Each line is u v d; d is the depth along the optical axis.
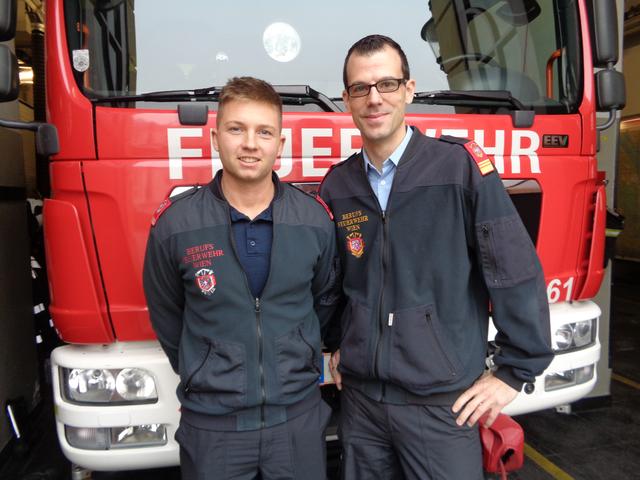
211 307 1.52
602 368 3.48
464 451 1.64
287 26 2.18
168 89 2.09
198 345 1.55
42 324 3.35
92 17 1.98
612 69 2.31
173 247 1.54
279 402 1.55
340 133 2.06
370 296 1.65
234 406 1.51
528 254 1.54
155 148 1.92
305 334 1.61
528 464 2.85
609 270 3.38
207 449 1.54
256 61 2.16
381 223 1.65
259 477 1.75
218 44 2.13
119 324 1.94
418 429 1.63
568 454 2.95
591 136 2.35
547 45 2.43
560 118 2.28
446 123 2.16
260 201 1.58
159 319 1.69
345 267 1.74
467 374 1.61
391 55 1.58
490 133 2.20
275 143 1.54
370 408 1.72
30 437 3.00
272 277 1.54
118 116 1.90
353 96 1.61
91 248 1.91
